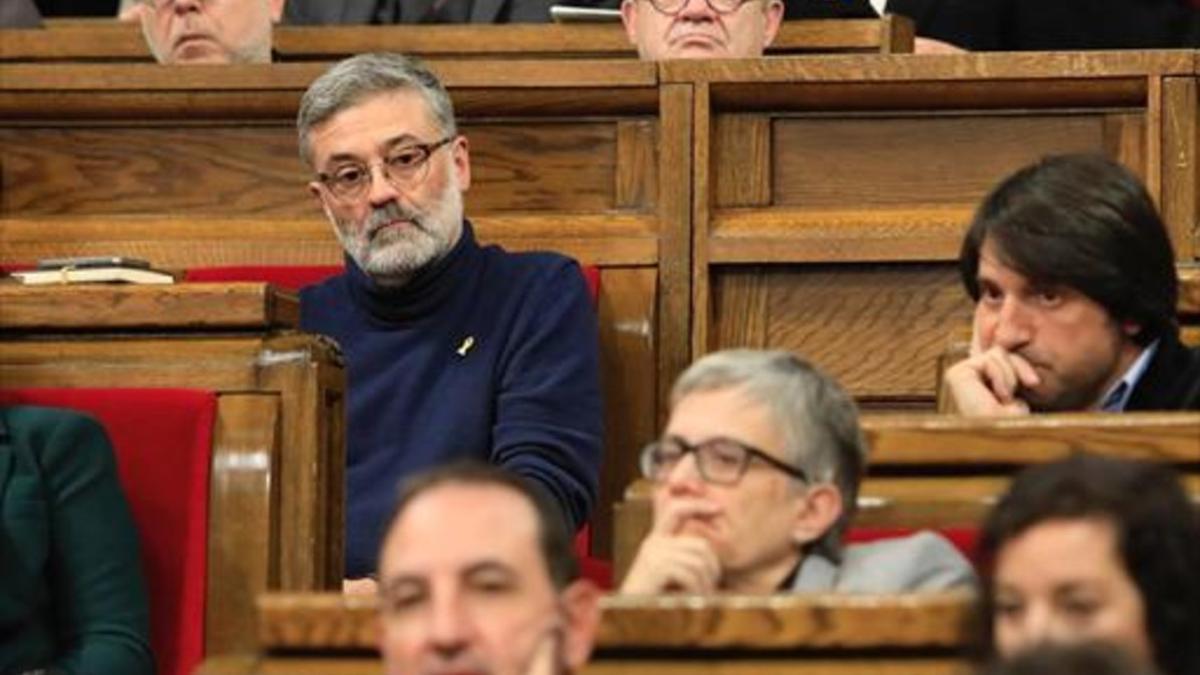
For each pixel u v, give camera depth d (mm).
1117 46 13656
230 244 11320
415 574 5625
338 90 10367
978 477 7391
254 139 11438
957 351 8852
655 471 7090
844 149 11164
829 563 7055
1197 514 5934
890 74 11062
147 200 11438
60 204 11461
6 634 8297
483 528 5645
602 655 6035
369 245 10289
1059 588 5758
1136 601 5742
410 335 10336
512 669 5602
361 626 6094
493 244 11055
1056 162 8242
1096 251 8094
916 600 6000
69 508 8461
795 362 7160
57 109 11422
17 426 8523
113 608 8414
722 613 6023
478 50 13031
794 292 11039
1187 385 8227
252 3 12609
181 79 11375
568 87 11188
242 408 8891
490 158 11273
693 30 12250
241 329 9062
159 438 8844
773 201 11180
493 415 10250
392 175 10289
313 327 10445
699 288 11023
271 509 8820
